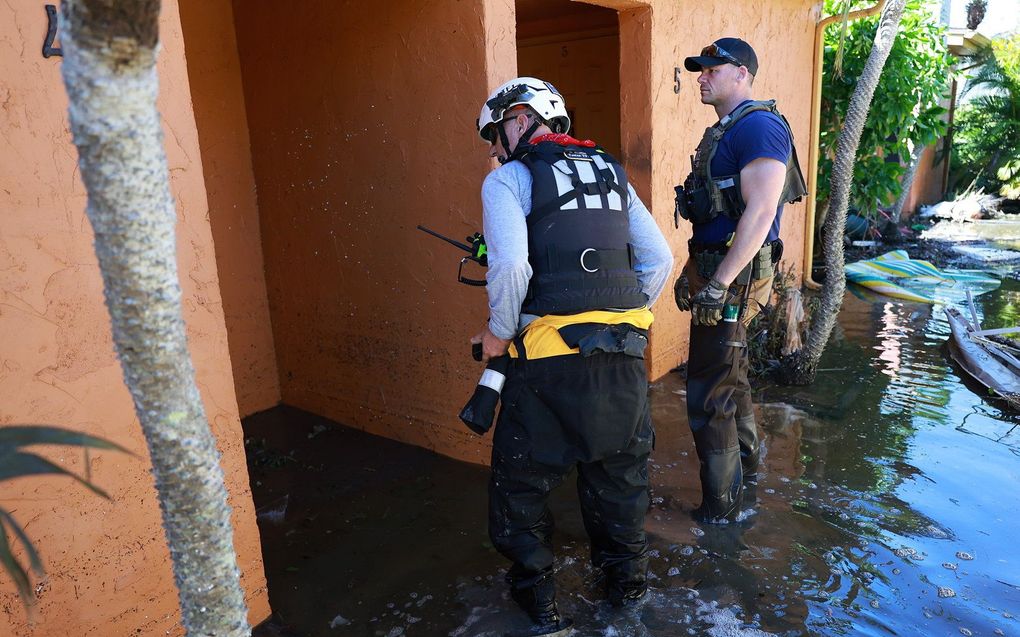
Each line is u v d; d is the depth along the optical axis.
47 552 1.92
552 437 2.18
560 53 6.96
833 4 7.48
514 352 2.17
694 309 2.75
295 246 4.12
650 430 2.36
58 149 1.86
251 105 4.06
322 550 2.95
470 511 3.22
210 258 2.22
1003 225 14.12
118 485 2.05
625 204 2.26
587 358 2.11
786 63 6.07
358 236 3.79
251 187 4.20
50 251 1.86
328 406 4.28
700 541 2.87
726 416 2.94
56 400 1.90
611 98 6.77
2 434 0.88
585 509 2.41
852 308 6.58
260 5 3.82
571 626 2.39
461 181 3.29
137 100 0.83
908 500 3.14
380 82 3.44
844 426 3.93
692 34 4.56
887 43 4.11
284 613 2.54
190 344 2.19
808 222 7.09
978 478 3.33
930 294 7.20
